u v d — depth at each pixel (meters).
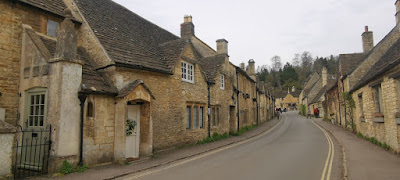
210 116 18.28
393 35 20.16
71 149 8.77
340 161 10.20
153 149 12.52
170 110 13.97
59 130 8.44
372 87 14.59
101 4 14.91
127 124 11.05
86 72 10.13
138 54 12.78
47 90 9.01
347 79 21.59
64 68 8.70
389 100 11.74
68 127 8.70
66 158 8.58
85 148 9.29
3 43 9.25
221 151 13.61
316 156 11.26
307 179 7.61
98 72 10.80
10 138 7.46
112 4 16.30
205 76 17.81
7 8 9.46
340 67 24.31
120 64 10.78
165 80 13.73
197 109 16.92
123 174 8.53
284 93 98.62
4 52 9.26
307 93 62.19
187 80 15.93
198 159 11.45
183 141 14.95
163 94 13.49
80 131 9.09
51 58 8.90
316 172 8.43
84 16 11.92
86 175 8.29
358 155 11.03
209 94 18.17
